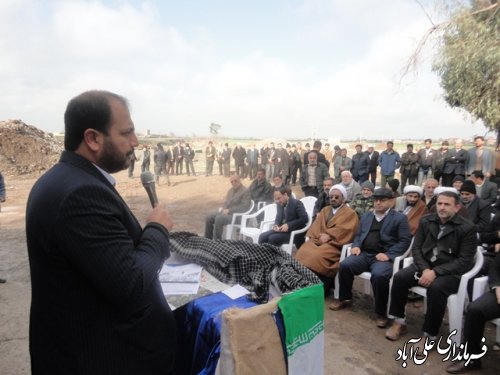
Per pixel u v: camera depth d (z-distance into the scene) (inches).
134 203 464.8
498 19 235.9
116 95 53.8
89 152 52.0
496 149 364.8
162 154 634.8
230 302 73.5
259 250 83.0
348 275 165.2
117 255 46.3
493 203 237.5
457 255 138.3
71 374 48.5
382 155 491.5
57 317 48.3
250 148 772.6
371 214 174.4
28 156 864.3
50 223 45.3
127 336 50.0
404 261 155.2
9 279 198.5
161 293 57.6
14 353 127.3
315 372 73.2
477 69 247.0
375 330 149.7
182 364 73.2
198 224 351.6
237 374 56.2
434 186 218.4
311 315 70.9
